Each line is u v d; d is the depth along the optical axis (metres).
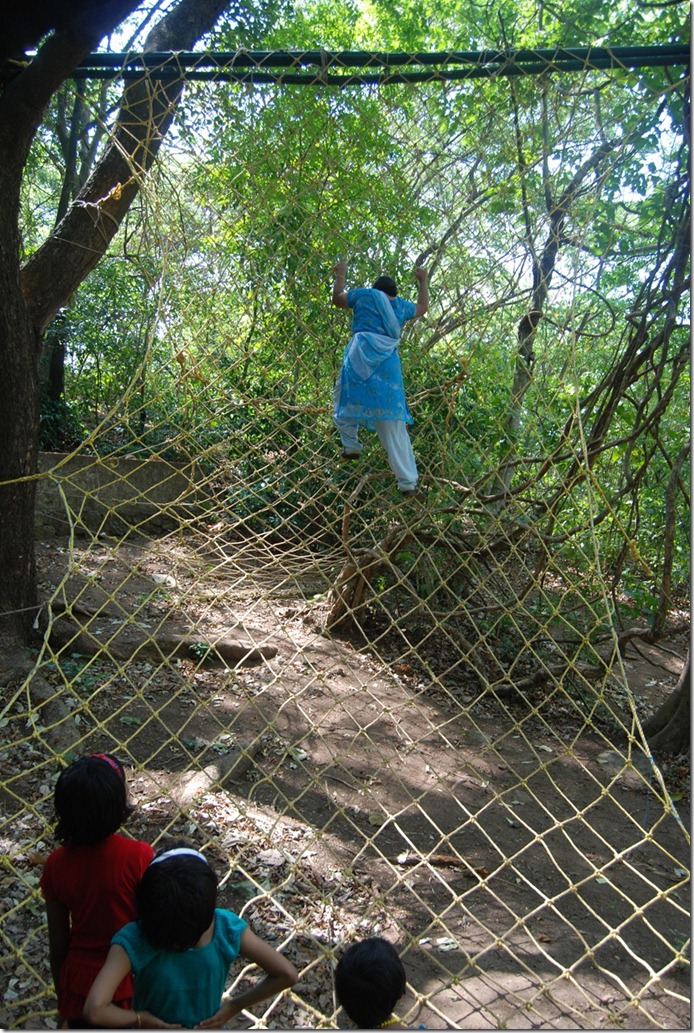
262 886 3.66
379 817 4.47
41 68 4.43
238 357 7.35
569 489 5.79
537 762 5.41
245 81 4.60
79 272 5.98
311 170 6.18
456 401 6.77
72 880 2.38
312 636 6.75
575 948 3.58
